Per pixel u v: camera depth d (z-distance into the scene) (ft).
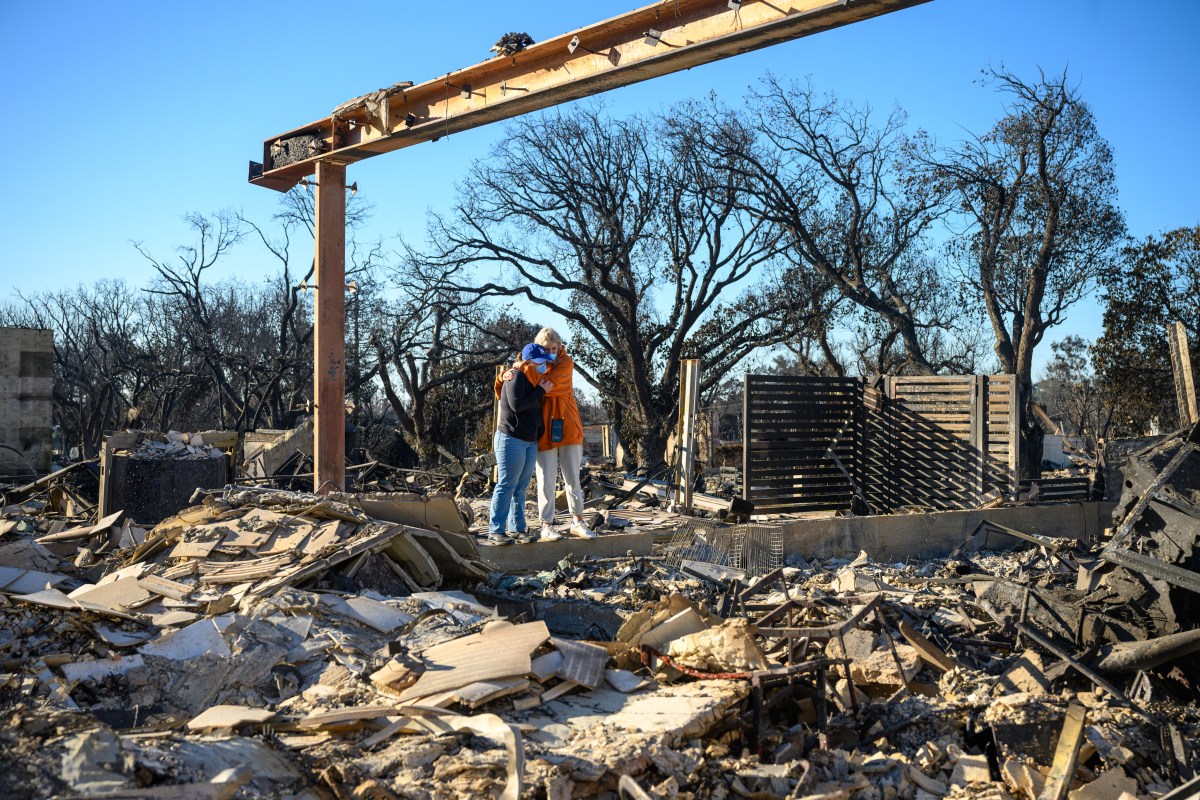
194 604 20.12
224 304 173.58
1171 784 16.48
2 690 15.78
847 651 20.45
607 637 24.66
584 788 13.14
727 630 17.83
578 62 32.12
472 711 15.31
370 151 40.16
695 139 121.60
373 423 149.69
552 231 127.44
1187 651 19.80
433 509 26.32
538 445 31.86
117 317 166.50
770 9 26.68
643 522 37.06
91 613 18.85
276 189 46.11
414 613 20.97
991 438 46.19
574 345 139.44
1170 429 100.63
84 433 138.31
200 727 14.42
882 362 128.06
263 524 24.26
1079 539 38.99
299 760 13.43
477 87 35.58
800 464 49.16
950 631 24.14
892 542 37.32
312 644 18.54
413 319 123.85
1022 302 117.80
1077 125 108.68
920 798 15.24
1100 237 114.01
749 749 15.94
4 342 63.98
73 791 10.76
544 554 31.30
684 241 129.59
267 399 139.13
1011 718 17.20
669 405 130.41
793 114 119.44
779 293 130.62
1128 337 99.60
